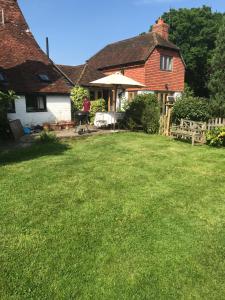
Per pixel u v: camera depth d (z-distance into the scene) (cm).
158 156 1065
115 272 416
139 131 1717
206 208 619
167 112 1560
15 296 371
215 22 4009
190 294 380
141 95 1720
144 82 2652
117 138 1445
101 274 411
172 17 3966
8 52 1866
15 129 1415
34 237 496
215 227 540
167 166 930
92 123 2055
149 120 1638
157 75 2761
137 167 911
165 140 1408
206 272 419
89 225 538
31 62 1923
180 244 483
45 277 404
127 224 543
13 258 441
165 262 438
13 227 527
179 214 588
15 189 703
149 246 476
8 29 2014
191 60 3962
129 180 783
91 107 2161
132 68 2748
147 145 1273
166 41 2898
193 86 4259
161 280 403
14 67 1792
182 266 430
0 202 629
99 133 1561
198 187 742
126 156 1057
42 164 928
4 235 502
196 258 448
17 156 1045
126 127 1766
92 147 1218
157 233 515
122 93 2744
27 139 1391
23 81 1745
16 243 479
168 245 479
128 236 504
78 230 520
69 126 1848
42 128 1762
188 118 1620
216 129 1291
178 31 3944
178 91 3025
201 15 4097
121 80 1590
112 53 3120
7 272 412
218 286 393
